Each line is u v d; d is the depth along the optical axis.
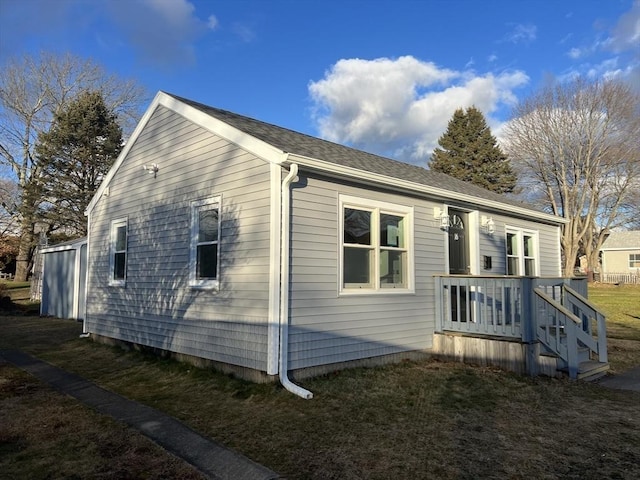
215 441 4.39
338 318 6.90
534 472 3.69
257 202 6.54
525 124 36.06
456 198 8.97
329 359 6.73
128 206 9.53
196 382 6.59
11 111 31.48
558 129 34.72
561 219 12.86
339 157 7.84
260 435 4.54
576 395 6.01
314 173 6.71
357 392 5.97
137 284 9.01
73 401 5.73
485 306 7.80
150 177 8.93
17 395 6.00
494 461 3.90
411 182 7.89
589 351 8.03
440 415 5.14
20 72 31.58
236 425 4.84
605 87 32.75
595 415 5.18
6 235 32.50
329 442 4.34
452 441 4.36
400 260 8.22
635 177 33.62
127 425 4.84
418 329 8.21
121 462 3.91
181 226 8.01
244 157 6.81
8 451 4.14
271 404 5.52
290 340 6.26
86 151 30.47
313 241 6.66
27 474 3.67
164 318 8.20
